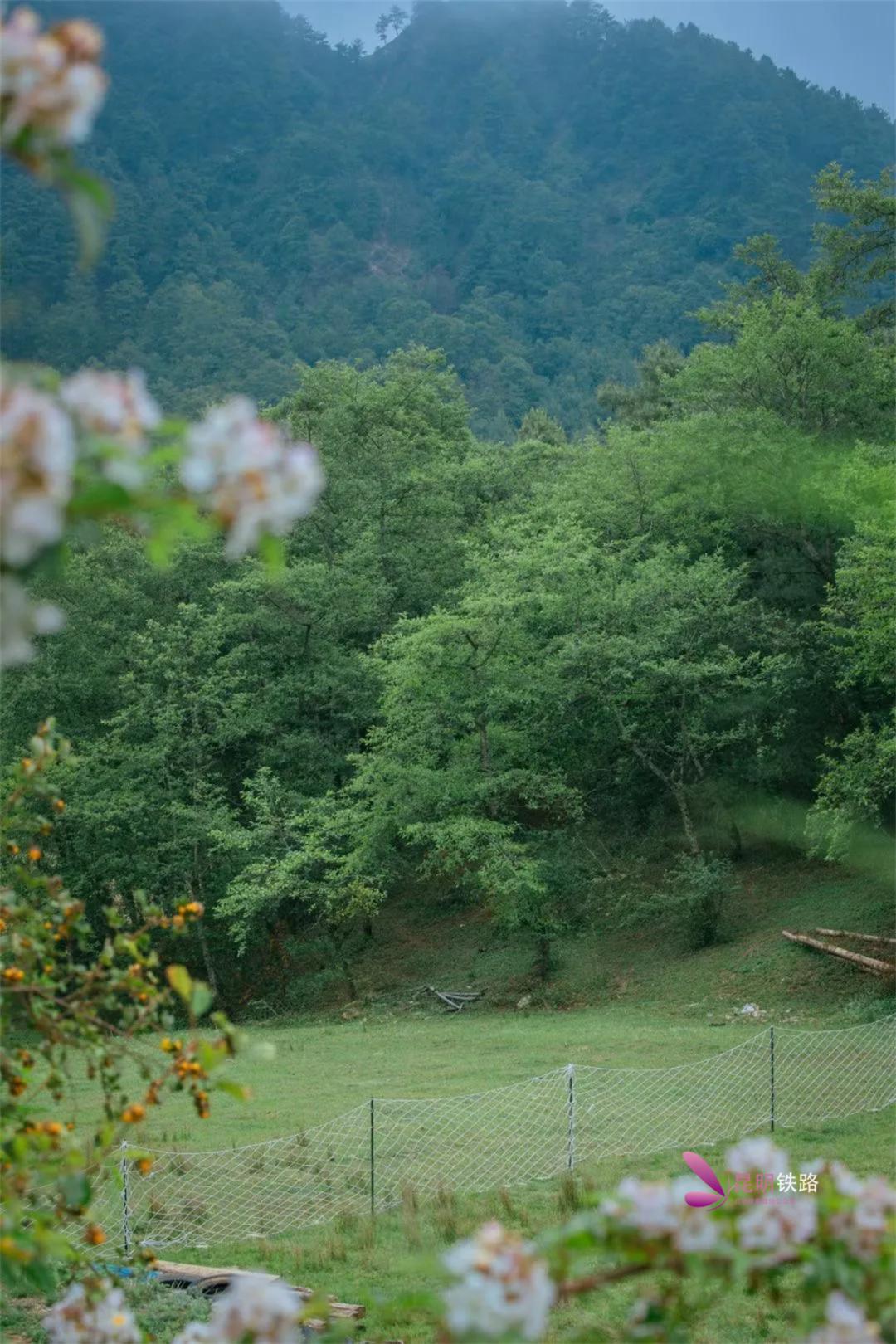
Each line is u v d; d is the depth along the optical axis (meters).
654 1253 3.07
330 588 38.28
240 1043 4.56
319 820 33.22
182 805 35.06
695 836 32.97
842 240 42.75
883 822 34.25
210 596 40.69
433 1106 18.72
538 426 69.06
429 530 42.09
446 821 31.47
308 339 170.75
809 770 35.91
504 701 32.47
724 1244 3.10
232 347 149.38
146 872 34.56
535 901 31.20
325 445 43.44
